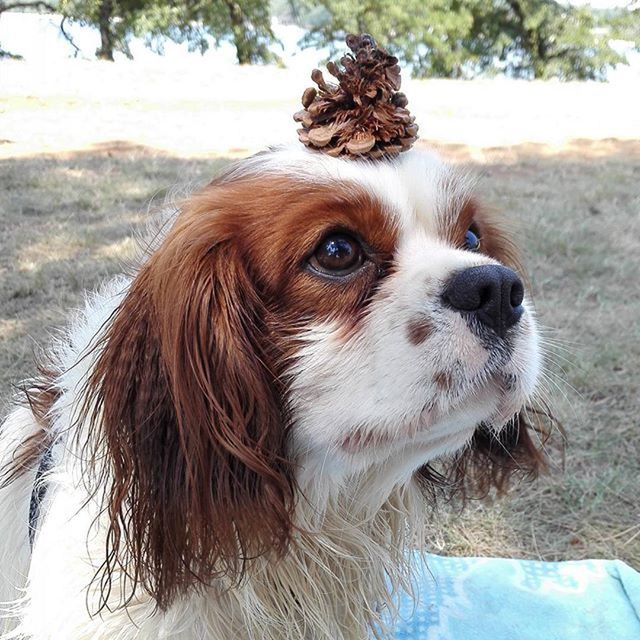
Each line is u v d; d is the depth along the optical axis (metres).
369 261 0.28
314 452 0.29
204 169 1.36
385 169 0.29
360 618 0.35
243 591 0.31
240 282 0.28
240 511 0.28
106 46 3.78
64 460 0.32
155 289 0.28
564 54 3.91
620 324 0.79
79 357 0.33
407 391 0.26
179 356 0.28
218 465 0.28
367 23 3.80
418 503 0.37
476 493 0.39
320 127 0.29
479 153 1.67
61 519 0.32
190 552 0.28
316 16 4.01
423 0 3.73
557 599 0.46
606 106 2.50
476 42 3.89
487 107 2.40
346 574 0.34
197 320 0.28
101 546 0.31
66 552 0.31
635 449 0.59
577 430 0.61
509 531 0.52
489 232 0.37
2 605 0.38
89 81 2.61
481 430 0.38
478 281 0.26
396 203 0.28
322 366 0.27
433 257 0.27
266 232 0.28
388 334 0.26
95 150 1.55
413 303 0.26
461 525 0.53
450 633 0.44
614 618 0.45
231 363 0.28
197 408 0.28
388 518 0.36
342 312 0.27
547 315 0.80
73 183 1.23
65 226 1.00
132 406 0.29
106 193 1.17
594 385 0.67
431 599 0.46
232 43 3.96
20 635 0.34
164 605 0.29
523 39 3.90
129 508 0.29
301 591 0.33
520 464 0.38
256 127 1.89
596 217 1.17
